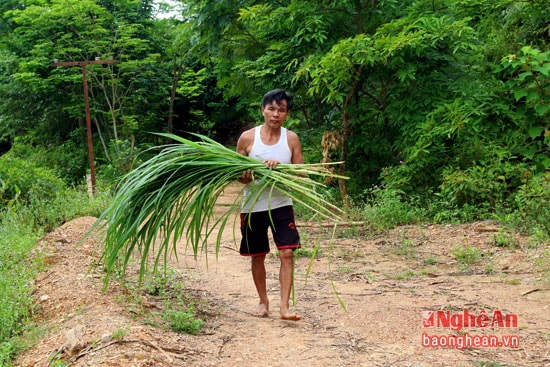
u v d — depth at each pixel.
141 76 21.17
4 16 20.02
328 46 11.11
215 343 4.01
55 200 9.82
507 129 9.98
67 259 6.09
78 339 3.70
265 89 14.00
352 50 9.98
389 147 11.16
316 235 8.78
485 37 11.49
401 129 10.30
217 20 13.62
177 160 4.10
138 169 4.17
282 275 4.56
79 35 18.88
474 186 8.83
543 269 5.89
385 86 11.12
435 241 7.77
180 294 4.96
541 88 9.34
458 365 3.63
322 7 11.32
